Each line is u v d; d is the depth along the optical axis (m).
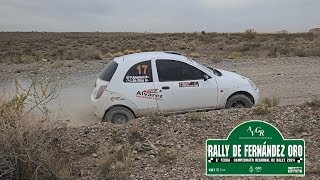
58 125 6.06
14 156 4.90
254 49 35.50
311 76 15.84
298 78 15.48
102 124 7.11
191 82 9.01
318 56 24.12
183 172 5.28
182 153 5.87
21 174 5.03
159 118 6.99
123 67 8.94
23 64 22.50
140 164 5.60
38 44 53.16
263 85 14.33
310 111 7.14
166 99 8.92
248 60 21.97
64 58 26.70
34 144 5.12
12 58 26.88
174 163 5.57
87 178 5.26
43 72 18.66
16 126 5.12
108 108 8.89
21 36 81.25
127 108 8.91
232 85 9.17
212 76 9.17
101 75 9.33
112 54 28.98
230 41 48.34
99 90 8.98
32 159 5.01
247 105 9.25
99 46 47.47
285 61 20.95
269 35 58.84
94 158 5.86
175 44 46.25
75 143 6.29
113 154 5.82
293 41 47.16
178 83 8.96
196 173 5.21
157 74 8.96
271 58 22.98
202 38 54.59
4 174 4.93
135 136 6.45
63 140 5.84
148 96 8.88
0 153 4.89
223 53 31.36
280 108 7.45
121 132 6.61
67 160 5.66
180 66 9.06
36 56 28.53
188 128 6.64
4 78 17.12
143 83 8.90
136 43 51.78
